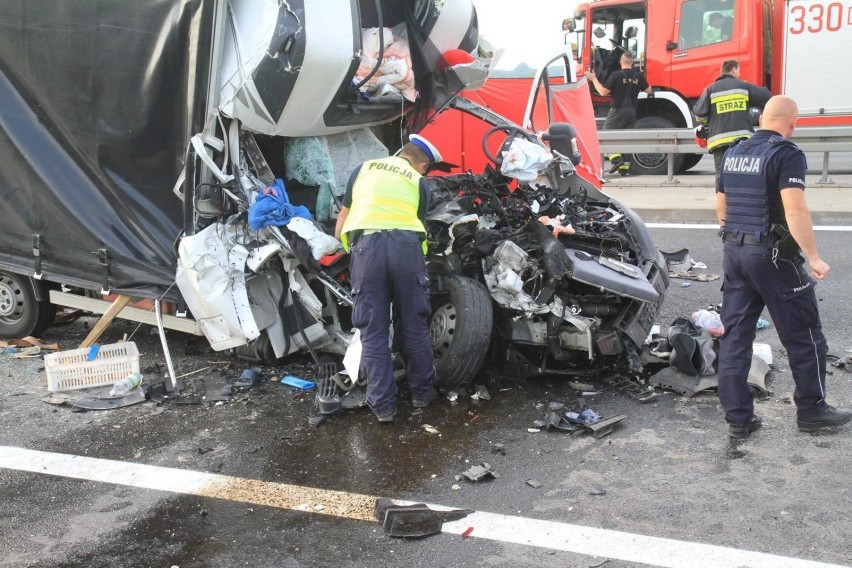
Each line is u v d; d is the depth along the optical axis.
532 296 5.12
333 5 4.85
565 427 4.57
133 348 5.54
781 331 4.34
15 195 5.84
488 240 5.11
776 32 13.73
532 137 6.18
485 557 3.37
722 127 8.76
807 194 11.14
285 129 5.20
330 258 5.36
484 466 4.14
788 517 3.58
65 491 4.01
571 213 5.78
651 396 5.03
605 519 3.63
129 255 5.48
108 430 4.74
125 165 5.37
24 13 5.39
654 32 13.88
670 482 3.95
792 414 4.71
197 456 4.38
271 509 3.81
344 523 3.67
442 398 5.11
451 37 6.03
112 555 3.44
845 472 3.97
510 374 5.40
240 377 5.44
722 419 4.69
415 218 4.75
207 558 3.41
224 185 5.08
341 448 4.45
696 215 10.42
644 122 14.20
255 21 4.81
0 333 6.43
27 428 4.77
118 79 5.21
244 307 5.07
